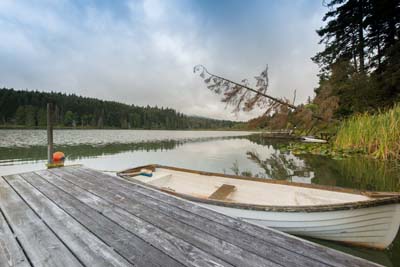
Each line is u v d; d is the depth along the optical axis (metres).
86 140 18.50
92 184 2.63
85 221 1.58
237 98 9.46
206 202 2.59
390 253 2.22
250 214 2.42
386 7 10.17
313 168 6.50
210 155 10.77
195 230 1.46
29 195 2.19
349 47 12.70
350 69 10.98
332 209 2.15
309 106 10.24
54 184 2.62
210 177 3.99
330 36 12.98
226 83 9.42
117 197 2.15
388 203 2.04
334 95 10.52
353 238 2.25
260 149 13.30
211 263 1.09
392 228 2.12
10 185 2.57
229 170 7.04
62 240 1.29
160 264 1.07
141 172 4.24
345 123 8.93
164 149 13.57
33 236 1.34
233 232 1.44
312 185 2.97
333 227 2.23
